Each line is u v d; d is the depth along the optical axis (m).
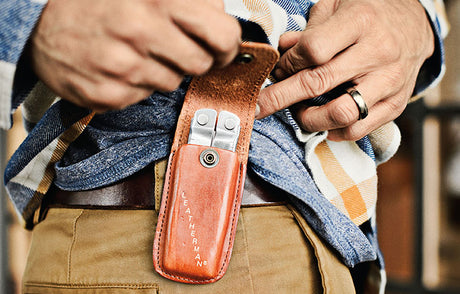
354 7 0.55
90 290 0.50
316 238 0.54
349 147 0.65
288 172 0.53
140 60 0.33
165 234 0.47
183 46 0.33
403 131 1.64
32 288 0.53
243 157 0.50
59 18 0.33
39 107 0.66
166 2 0.32
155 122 0.52
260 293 0.49
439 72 0.71
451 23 1.56
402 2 0.61
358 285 0.75
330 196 0.60
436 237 1.58
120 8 0.31
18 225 2.09
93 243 0.51
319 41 0.49
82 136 0.57
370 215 0.64
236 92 0.49
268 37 0.55
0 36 0.36
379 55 0.54
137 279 0.49
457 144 1.54
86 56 0.33
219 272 0.47
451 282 1.54
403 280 1.62
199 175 0.47
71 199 0.55
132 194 0.52
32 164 0.59
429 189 1.59
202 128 0.49
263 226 0.52
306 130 0.57
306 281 0.52
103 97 0.35
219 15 0.33
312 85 0.51
